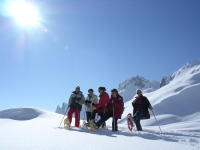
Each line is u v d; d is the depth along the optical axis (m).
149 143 8.43
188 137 10.62
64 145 6.99
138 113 12.92
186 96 58.62
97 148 6.84
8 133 9.27
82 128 12.77
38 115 24.50
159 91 75.12
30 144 6.89
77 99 13.67
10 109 26.42
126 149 7.00
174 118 50.00
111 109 12.54
